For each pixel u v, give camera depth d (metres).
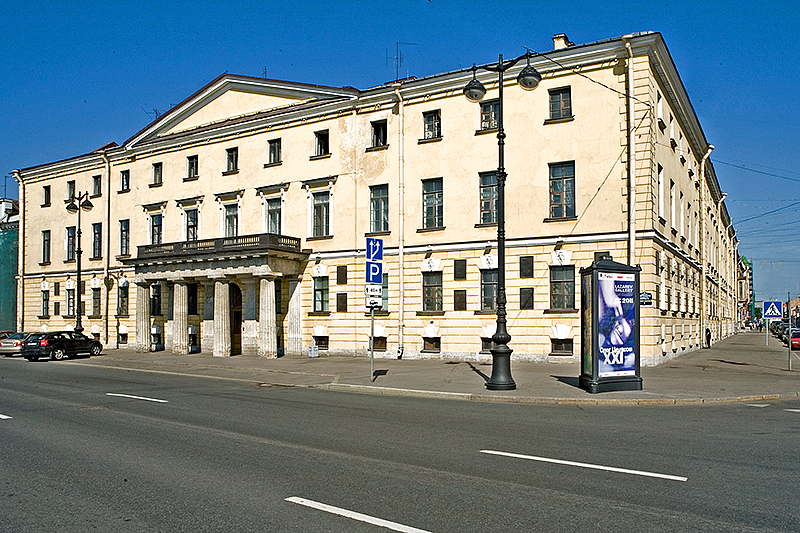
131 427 10.77
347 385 17.78
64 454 8.54
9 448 8.95
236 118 35.16
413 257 28.20
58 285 43.28
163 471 7.53
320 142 31.78
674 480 7.01
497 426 10.86
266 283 29.83
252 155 33.59
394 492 6.55
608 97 24.64
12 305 49.97
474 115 27.20
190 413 12.53
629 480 7.01
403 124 28.81
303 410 13.05
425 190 28.31
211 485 6.86
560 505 6.08
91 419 11.70
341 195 30.48
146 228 37.81
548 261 25.33
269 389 17.73
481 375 20.58
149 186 37.81
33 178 45.62
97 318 40.31
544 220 25.44
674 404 14.23
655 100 25.23
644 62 24.05
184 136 36.12
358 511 5.90
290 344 31.19
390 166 29.09
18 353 34.72
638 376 16.02
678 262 30.17
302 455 8.41
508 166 26.27
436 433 10.13
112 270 39.69
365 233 29.62
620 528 5.41
